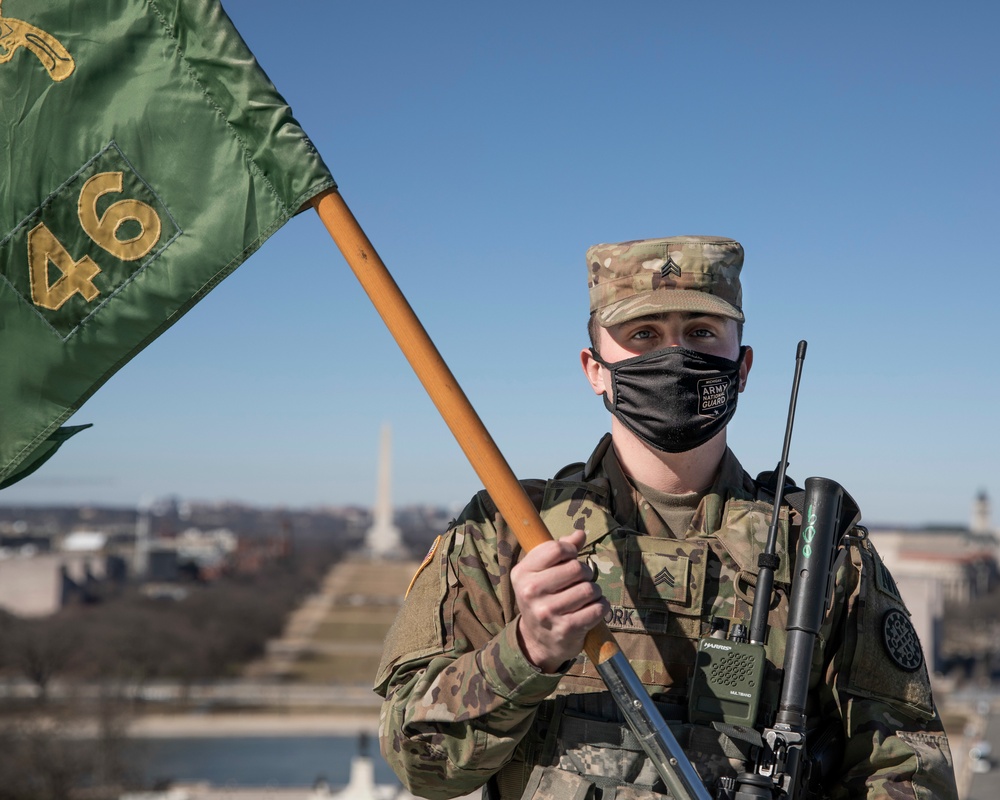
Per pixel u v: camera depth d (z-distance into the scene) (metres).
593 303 3.91
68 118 3.94
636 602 3.66
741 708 3.44
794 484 4.11
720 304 3.69
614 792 3.43
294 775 65.31
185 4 3.93
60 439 3.92
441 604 3.64
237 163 3.90
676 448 3.71
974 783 59.16
